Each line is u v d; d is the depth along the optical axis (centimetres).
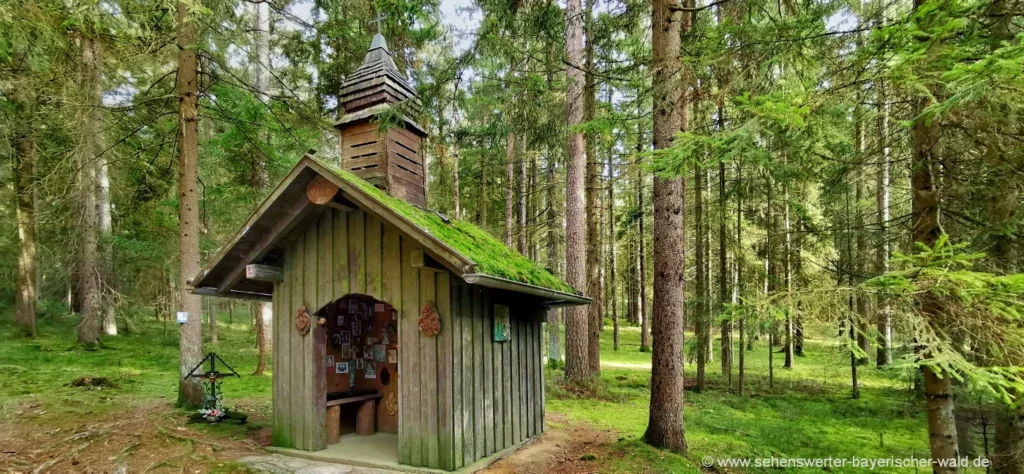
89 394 875
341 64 1298
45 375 1005
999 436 557
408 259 579
